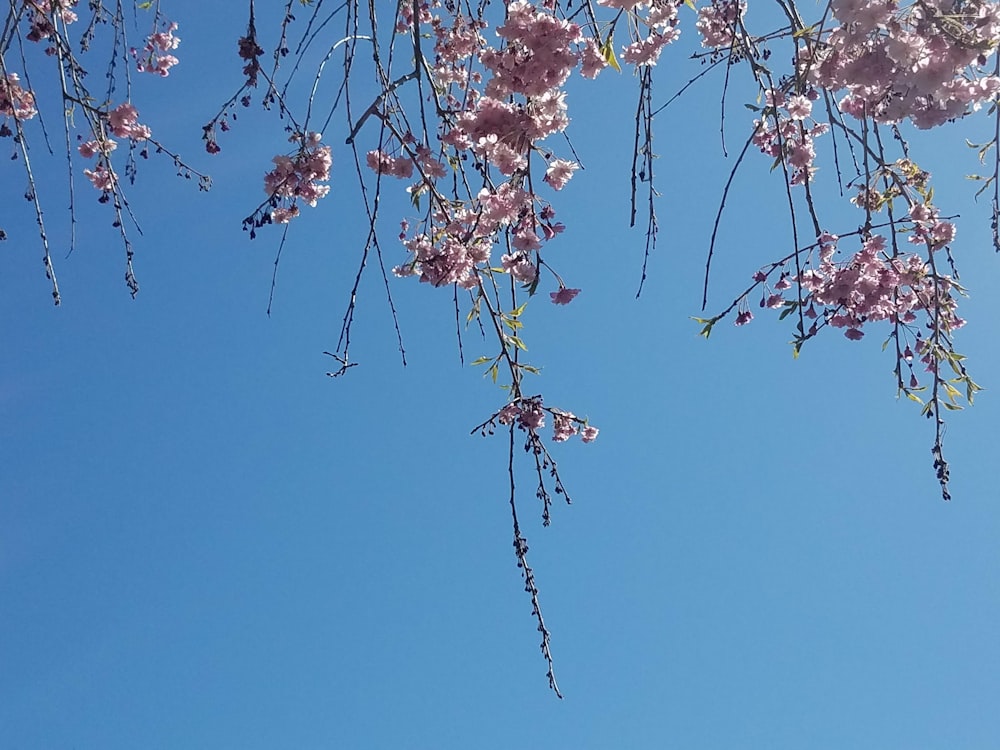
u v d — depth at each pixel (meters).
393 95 3.73
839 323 3.90
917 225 3.70
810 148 3.73
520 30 3.58
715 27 4.11
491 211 3.73
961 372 3.73
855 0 3.13
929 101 3.38
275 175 3.83
